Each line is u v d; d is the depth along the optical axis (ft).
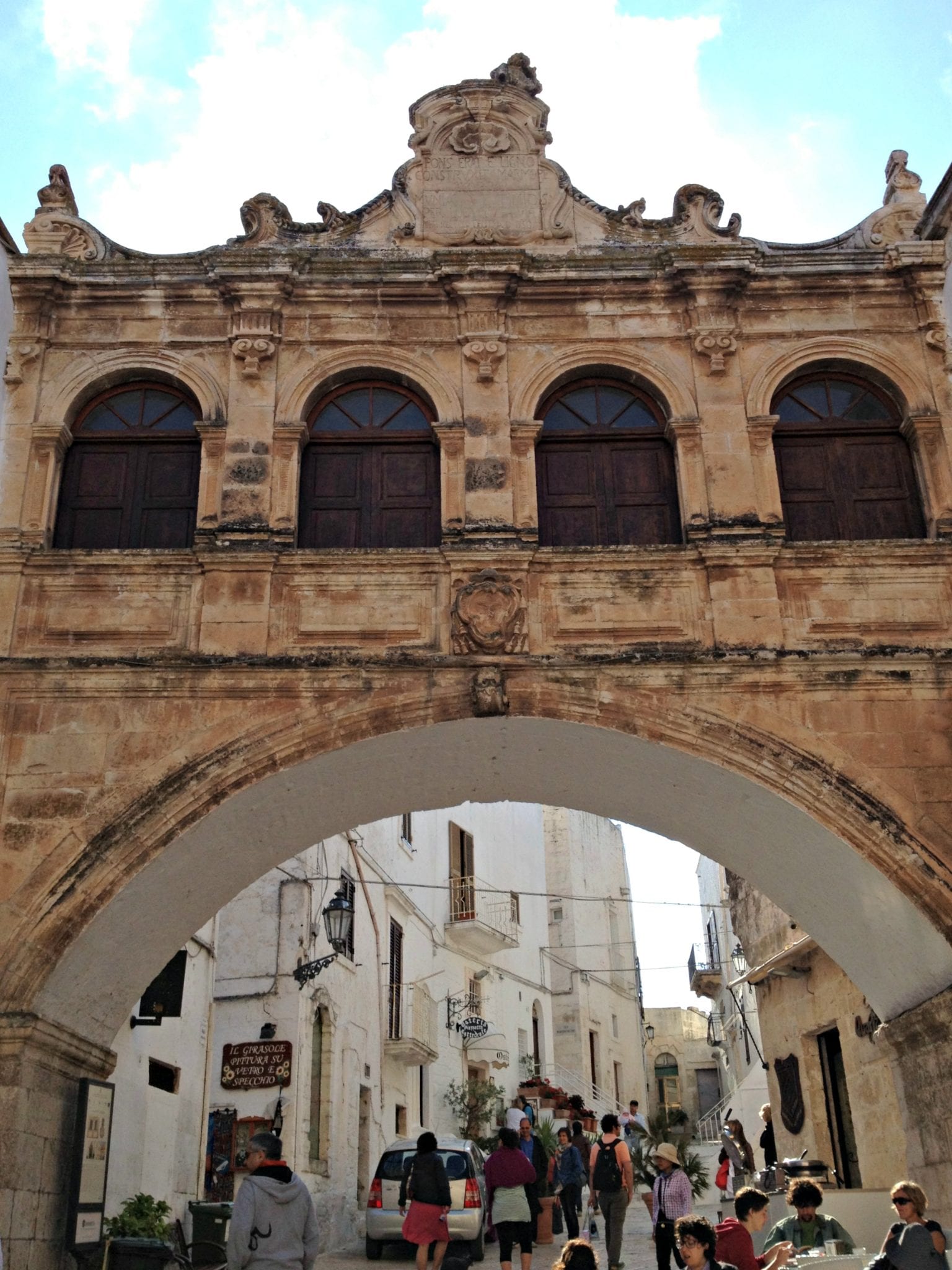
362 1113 73.41
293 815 41.14
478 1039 98.07
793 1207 34.81
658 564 39.88
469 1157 56.29
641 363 43.32
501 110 47.93
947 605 39.47
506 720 38.34
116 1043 45.68
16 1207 32.73
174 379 43.24
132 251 44.83
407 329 43.70
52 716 37.58
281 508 40.96
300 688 38.04
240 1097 61.11
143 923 38.70
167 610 39.24
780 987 59.31
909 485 42.68
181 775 36.88
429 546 41.86
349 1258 57.16
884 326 43.91
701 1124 133.80
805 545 39.91
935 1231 29.48
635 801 43.29
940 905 35.70
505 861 113.60
